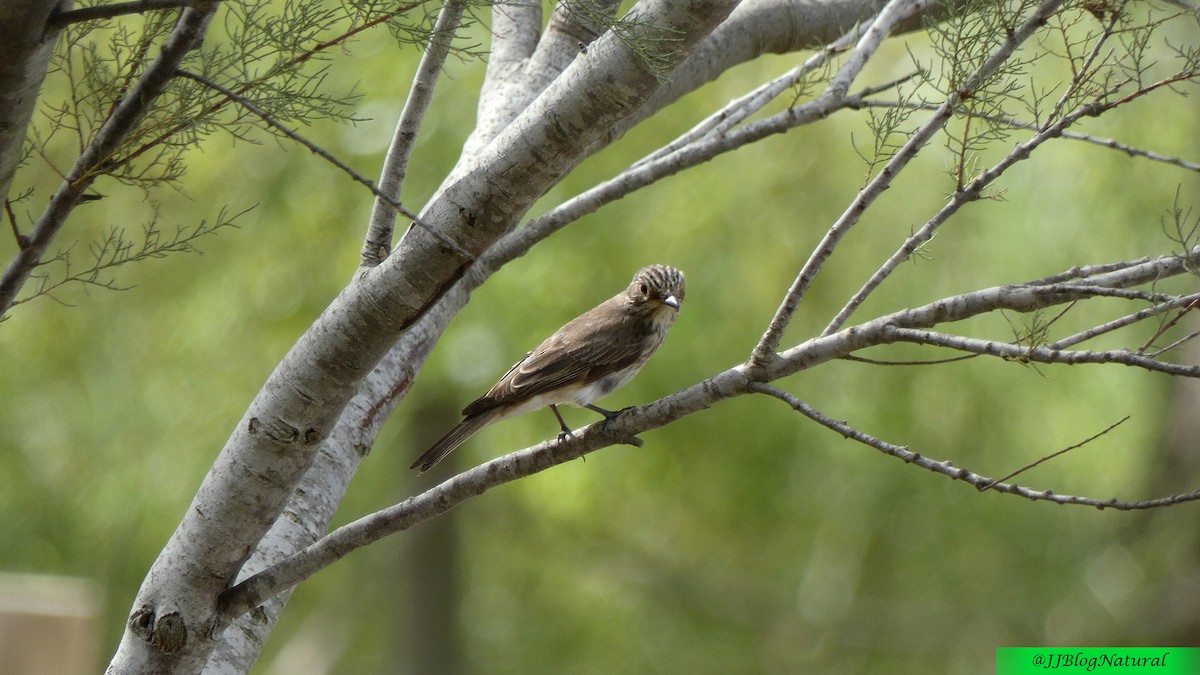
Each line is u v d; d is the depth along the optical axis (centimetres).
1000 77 521
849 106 723
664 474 1659
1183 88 1430
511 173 498
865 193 500
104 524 1545
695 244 1502
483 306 1448
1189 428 1504
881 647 1823
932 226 513
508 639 1916
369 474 1709
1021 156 504
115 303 1515
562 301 1465
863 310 1549
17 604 825
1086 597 1672
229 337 1509
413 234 505
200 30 450
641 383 1498
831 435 1581
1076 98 521
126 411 1555
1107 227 1530
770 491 1638
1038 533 1655
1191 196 1493
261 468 529
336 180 1422
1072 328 1578
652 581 1900
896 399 1587
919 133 499
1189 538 1493
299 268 1474
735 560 1891
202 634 548
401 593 1914
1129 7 792
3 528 1575
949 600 1794
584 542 1872
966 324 1564
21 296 1472
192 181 1454
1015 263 1534
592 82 486
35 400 1590
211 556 538
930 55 1515
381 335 512
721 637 1877
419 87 534
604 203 755
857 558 1802
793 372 519
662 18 480
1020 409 1641
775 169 1560
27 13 418
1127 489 1667
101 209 1466
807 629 1869
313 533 631
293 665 2072
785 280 1541
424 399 1552
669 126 1484
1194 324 1491
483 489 559
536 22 805
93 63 509
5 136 454
